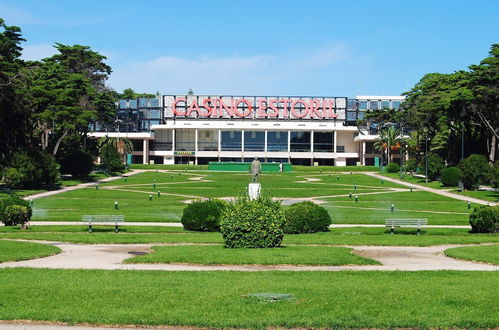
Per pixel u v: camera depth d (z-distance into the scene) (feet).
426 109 359.25
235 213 104.17
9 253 94.27
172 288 65.57
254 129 567.18
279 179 361.71
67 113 308.81
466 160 285.84
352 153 575.38
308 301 59.62
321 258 88.63
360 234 132.05
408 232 138.21
